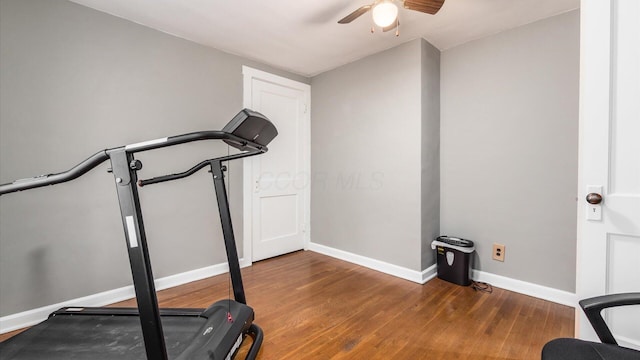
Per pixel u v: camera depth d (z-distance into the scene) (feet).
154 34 7.79
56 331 5.22
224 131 4.38
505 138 7.86
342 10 6.94
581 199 4.03
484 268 8.32
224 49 9.16
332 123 11.03
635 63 3.66
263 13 7.07
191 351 4.30
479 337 5.59
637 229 3.65
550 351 3.08
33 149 6.11
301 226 11.87
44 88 6.21
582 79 3.99
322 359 4.94
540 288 7.30
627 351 3.00
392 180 9.05
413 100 8.45
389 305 6.96
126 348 4.69
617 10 3.76
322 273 9.22
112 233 7.14
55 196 6.39
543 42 7.22
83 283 6.75
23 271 6.05
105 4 6.66
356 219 10.20
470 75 8.51
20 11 5.92
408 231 8.66
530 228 7.49
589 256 3.98
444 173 9.14
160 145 3.61
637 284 3.71
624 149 3.74
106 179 7.04
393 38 8.39
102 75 6.97
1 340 5.53
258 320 6.26
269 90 10.56
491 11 6.91
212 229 9.04
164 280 8.04
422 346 5.32
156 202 7.92
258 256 10.43
